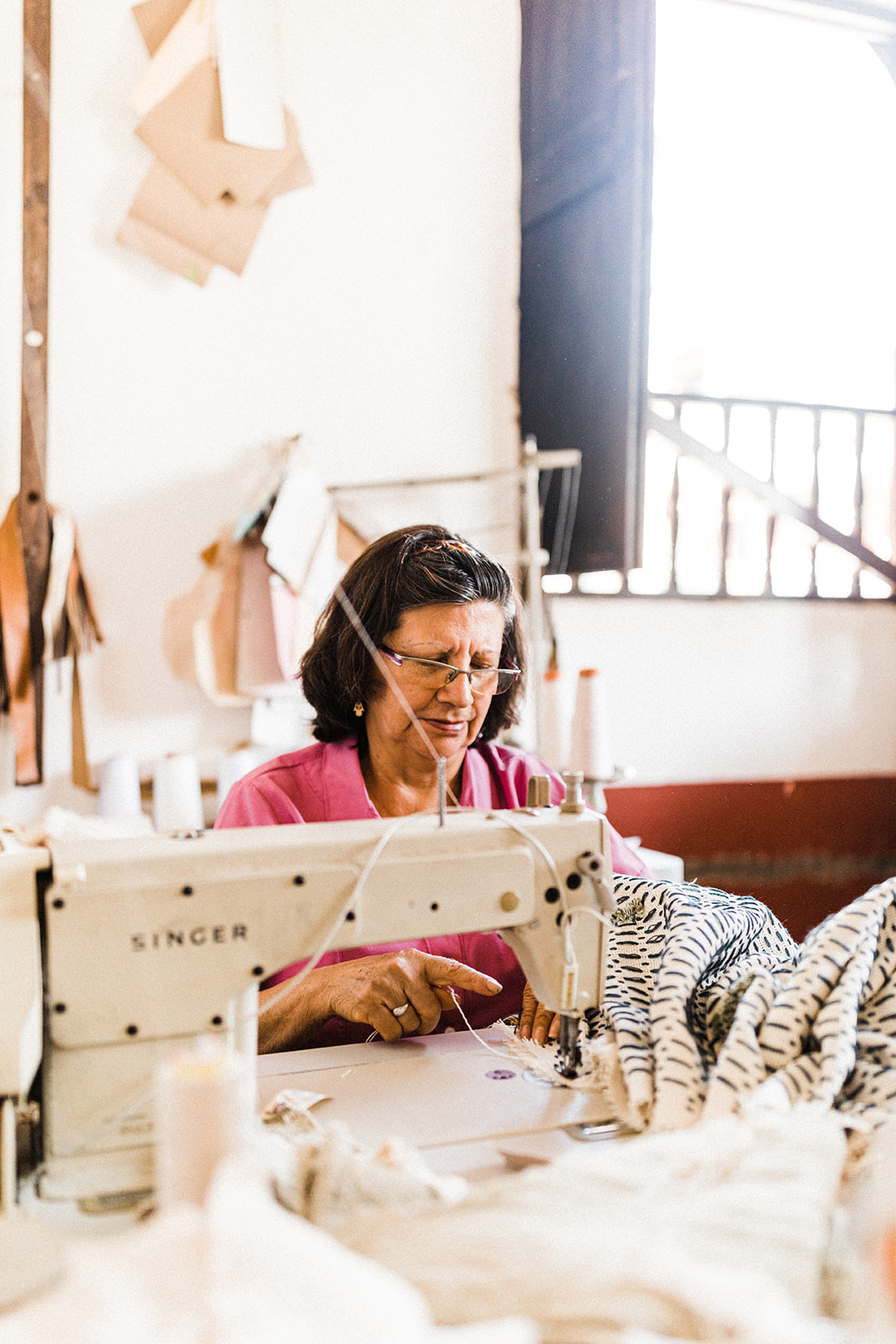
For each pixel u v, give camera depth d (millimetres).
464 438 2988
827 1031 840
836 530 3439
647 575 3270
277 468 2605
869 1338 539
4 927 769
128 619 2654
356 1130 860
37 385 2502
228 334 2711
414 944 1306
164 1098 547
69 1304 487
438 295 2926
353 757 1404
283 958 846
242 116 2557
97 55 2510
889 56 3432
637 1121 857
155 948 805
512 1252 583
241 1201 517
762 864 3371
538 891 958
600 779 2492
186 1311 481
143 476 2652
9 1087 727
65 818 922
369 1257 592
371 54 2787
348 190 2799
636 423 2557
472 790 1463
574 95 2672
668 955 982
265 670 2629
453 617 1243
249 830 915
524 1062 1023
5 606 2490
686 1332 528
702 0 3129
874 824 3516
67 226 2537
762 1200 640
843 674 3514
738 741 3385
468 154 2918
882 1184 656
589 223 2643
